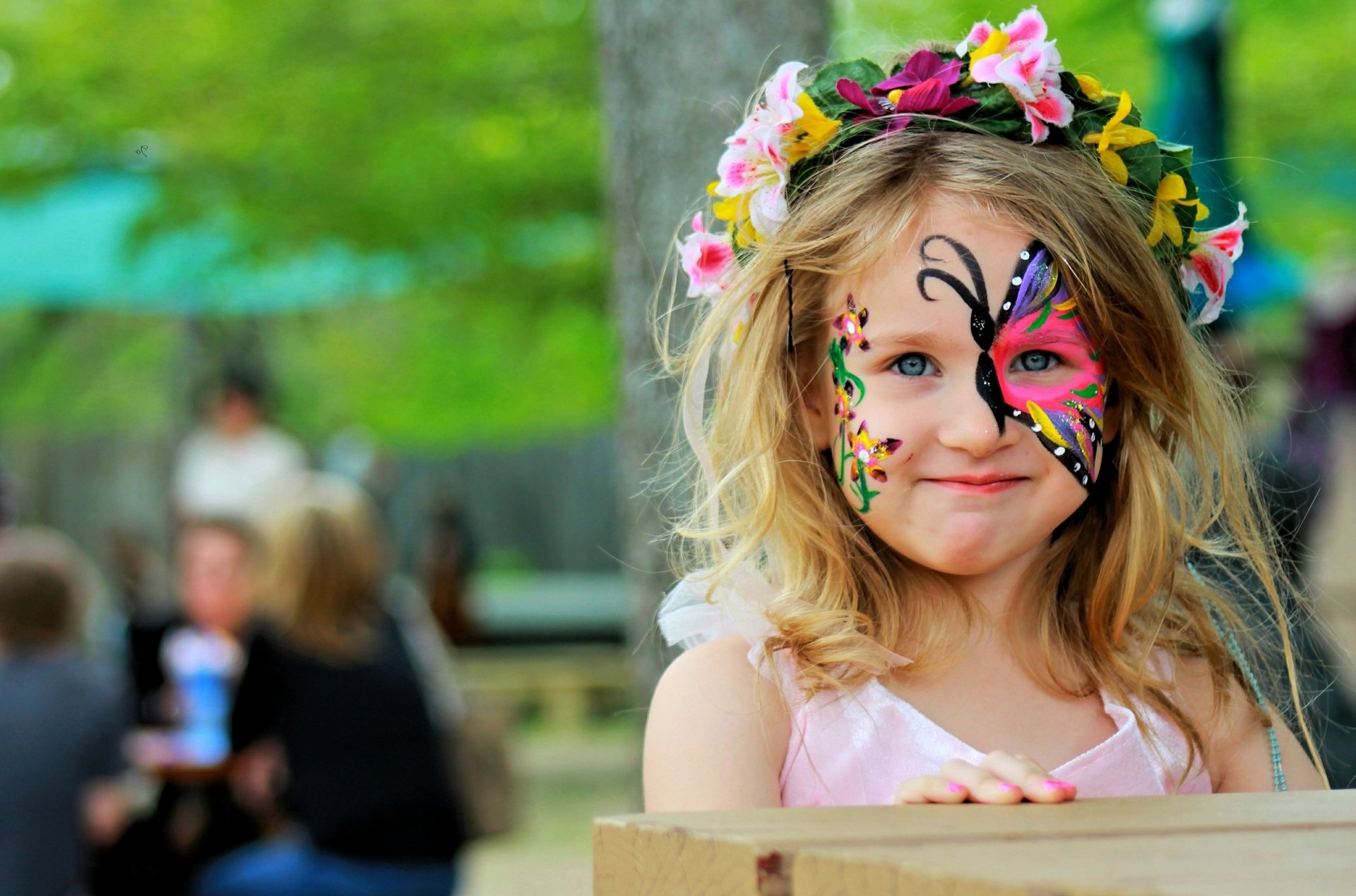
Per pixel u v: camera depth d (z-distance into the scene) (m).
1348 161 10.80
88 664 6.12
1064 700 2.46
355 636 6.00
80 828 5.93
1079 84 2.56
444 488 19.25
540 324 11.96
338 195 9.80
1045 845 1.38
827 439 2.51
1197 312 2.75
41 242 11.06
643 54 4.12
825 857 1.35
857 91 2.54
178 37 10.03
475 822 6.22
